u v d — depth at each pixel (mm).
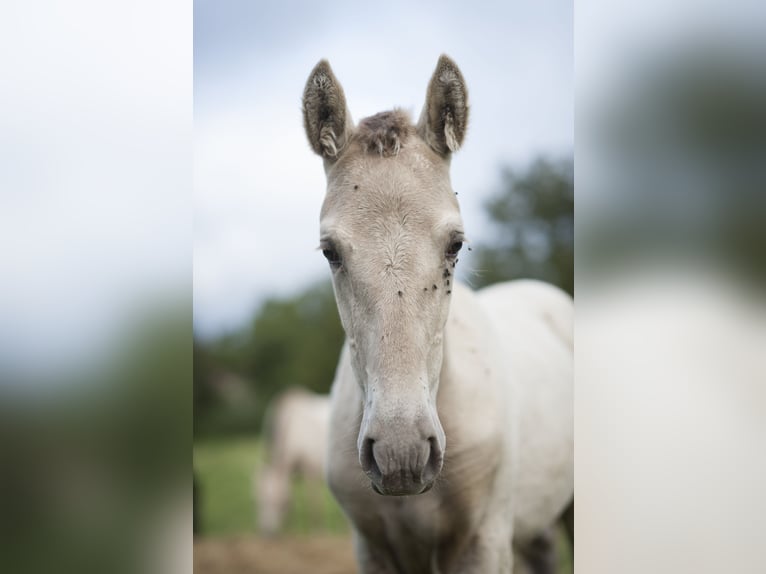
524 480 2391
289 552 5105
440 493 1933
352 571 4621
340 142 1795
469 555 2045
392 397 1503
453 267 1734
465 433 1927
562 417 2668
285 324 11078
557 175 9398
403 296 1572
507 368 2285
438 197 1696
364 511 2000
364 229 1635
